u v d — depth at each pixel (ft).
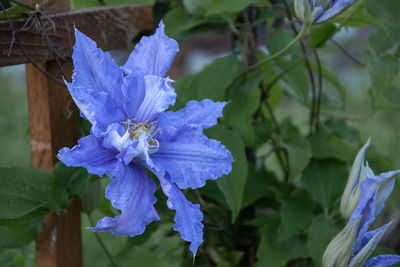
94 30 1.74
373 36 2.07
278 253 2.06
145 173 1.53
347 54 2.25
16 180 1.73
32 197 1.74
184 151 1.54
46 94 1.74
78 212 1.89
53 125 1.77
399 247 2.33
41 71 1.68
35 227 1.83
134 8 1.80
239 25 2.24
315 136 2.27
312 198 2.17
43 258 1.89
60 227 1.85
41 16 1.65
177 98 1.94
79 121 1.86
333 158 2.20
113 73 1.53
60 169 1.80
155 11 2.27
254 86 2.11
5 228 1.79
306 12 1.82
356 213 1.61
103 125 1.49
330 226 2.03
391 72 2.07
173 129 1.55
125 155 1.45
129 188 1.46
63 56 1.70
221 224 2.25
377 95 2.07
